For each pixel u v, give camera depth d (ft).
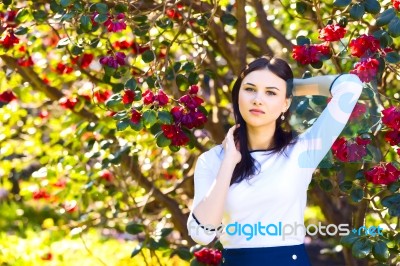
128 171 13.79
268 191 8.21
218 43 12.50
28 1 12.14
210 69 12.94
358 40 9.48
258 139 8.63
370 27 10.78
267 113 8.40
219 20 12.73
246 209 8.24
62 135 14.56
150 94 9.34
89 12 10.12
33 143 16.02
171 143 9.63
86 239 19.10
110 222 16.49
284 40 13.64
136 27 10.64
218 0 10.77
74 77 14.35
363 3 9.59
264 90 8.44
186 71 10.77
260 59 8.57
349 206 14.40
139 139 13.92
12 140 16.31
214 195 8.04
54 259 17.48
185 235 14.29
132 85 9.68
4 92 13.57
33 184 16.92
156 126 9.92
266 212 8.25
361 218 11.66
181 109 9.46
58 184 15.20
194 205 8.38
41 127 16.15
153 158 15.10
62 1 9.77
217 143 14.06
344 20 10.12
